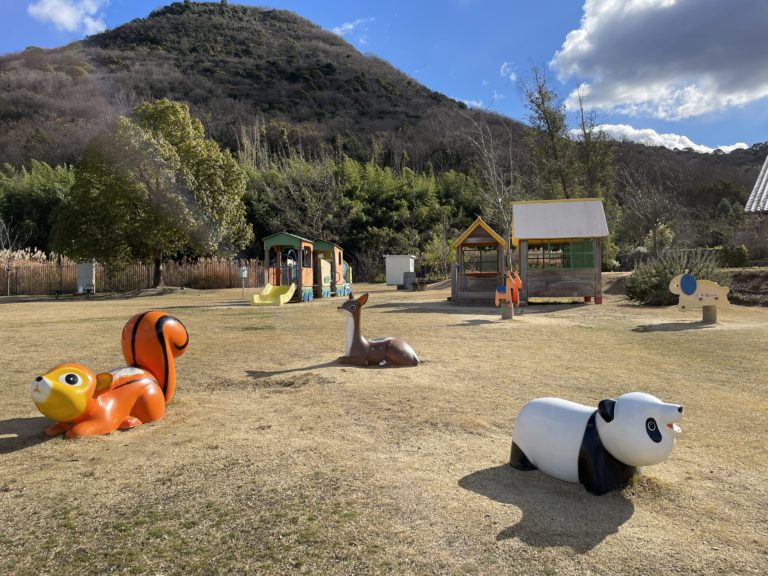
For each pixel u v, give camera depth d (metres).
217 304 22.67
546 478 3.85
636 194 42.41
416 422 5.26
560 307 18.39
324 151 74.31
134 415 5.23
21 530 3.14
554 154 38.19
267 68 110.31
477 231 20.45
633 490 3.63
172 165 29.72
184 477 3.91
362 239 51.50
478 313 16.73
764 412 5.57
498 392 6.44
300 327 13.37
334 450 4.47
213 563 2.75
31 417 5.57
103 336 12.18
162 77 97.44
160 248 31.44
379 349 8.20
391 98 104.50
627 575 2.61
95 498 3.57
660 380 7.04
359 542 2.94
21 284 35.81
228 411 5.71
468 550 2.85
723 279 17.73
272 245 23.33
